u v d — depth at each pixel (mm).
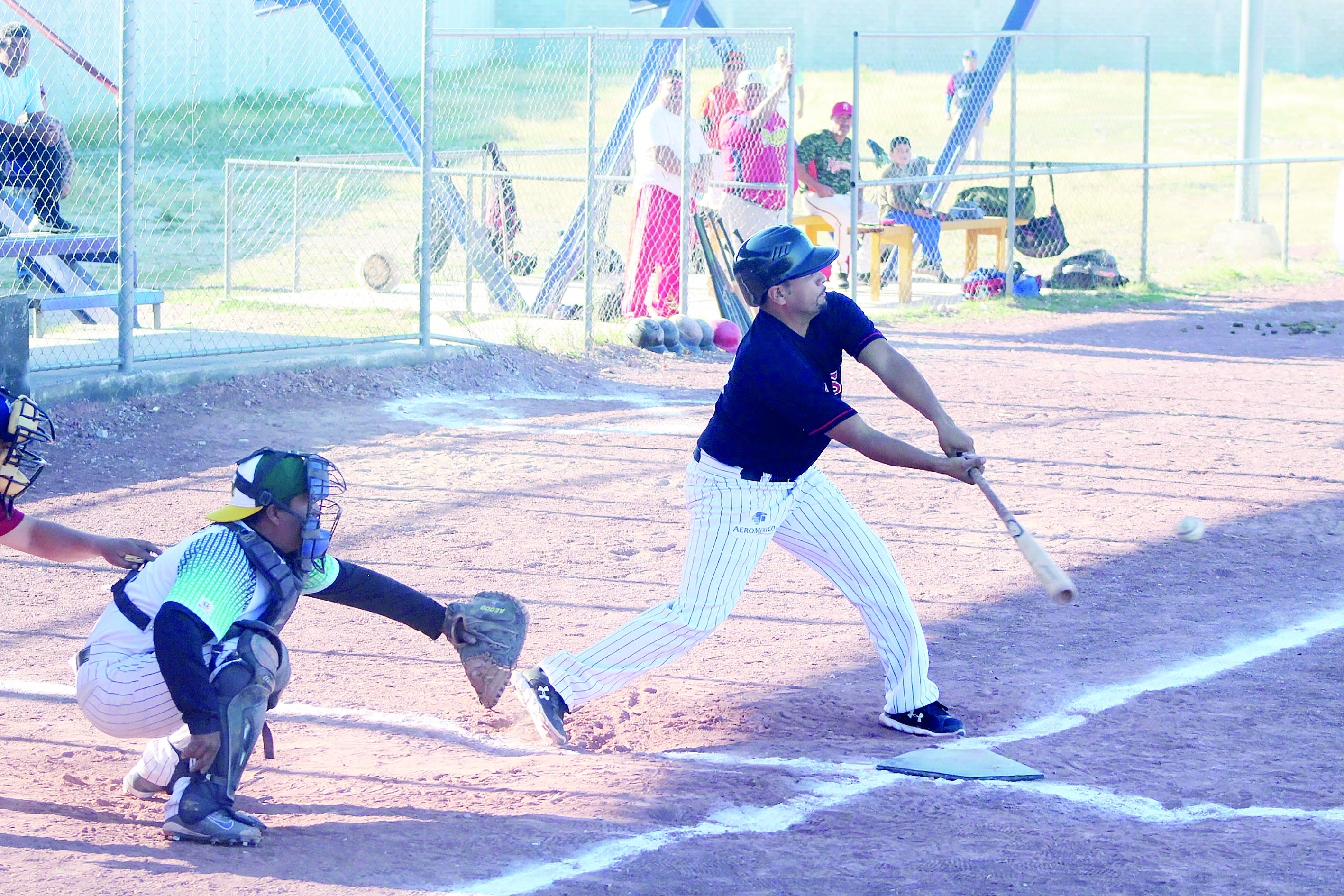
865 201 55781
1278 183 86562
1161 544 24000
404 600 13422
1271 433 32844
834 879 11703
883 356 14664
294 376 34844
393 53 100625
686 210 42781
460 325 43906
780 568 23281
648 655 15375
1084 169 55375
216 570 12039
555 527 25188
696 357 42375
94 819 12930
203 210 67875
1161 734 15750
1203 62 132500
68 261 41406
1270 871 11898
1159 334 47406
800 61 127875
